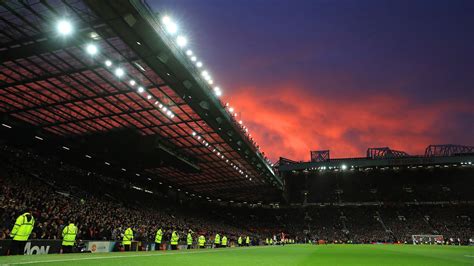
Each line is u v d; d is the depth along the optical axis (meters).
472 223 79.38
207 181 67.44
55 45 23.05
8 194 30.39
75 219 32.44
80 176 50.12
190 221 63.84
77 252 22.11
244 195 82.44
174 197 75.06
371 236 79.25
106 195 50.12
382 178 97.88
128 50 24.86
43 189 37.09
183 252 24.58
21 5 19.77
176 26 23.66
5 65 25.30
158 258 16.34
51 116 35.25
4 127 36.41
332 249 35.69
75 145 42.25
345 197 96.81
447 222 81.19
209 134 42.41
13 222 26.50
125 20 20.25
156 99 32.34
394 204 92.19
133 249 27.91
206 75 30.16
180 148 47.50
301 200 98.19
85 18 21.19
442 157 84.94
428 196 92.56
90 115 35.34
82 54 24.62
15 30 21.81
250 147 47.81
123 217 42.19
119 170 54.22
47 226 26.58
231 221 84.38
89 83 28.75
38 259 13.57
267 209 97.12
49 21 21.03
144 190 65.75
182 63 26.33
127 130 40.00
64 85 28.92
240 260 16.45
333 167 89.75
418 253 26.03
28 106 32.53
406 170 93.69
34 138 39.38
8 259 13.21
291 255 22.56
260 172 60.59
